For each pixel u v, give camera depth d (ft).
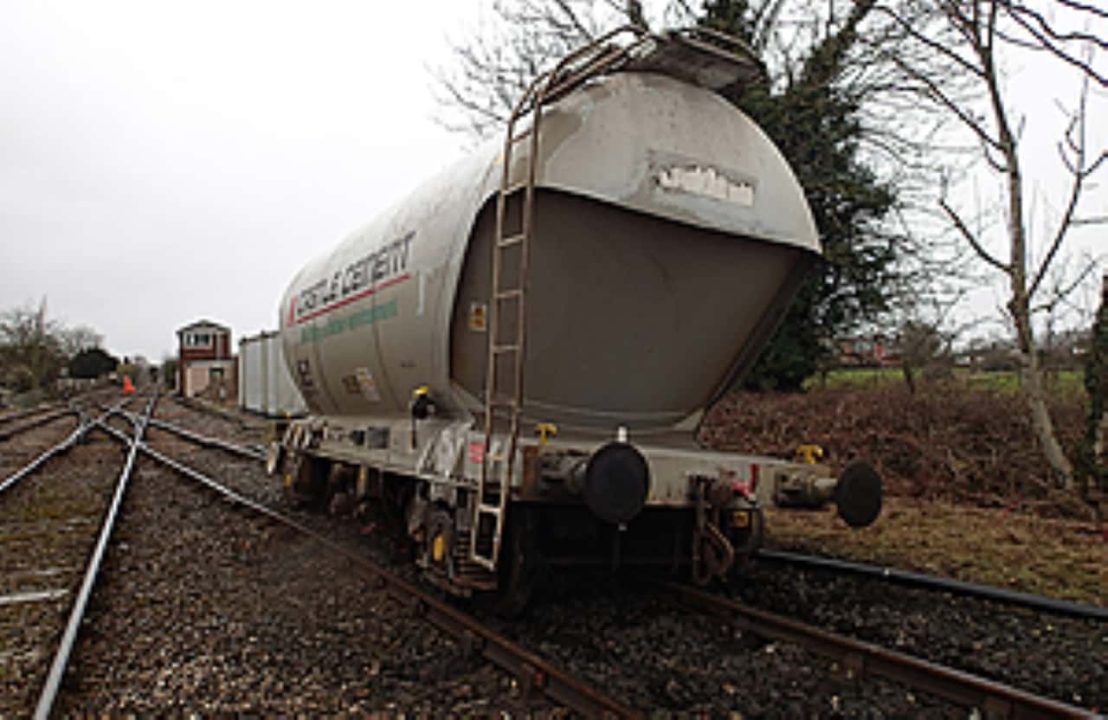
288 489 35.70
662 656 16.97
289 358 34.19
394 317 22.08
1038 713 13.30
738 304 20.68
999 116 34.32
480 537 17.04
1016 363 45.65
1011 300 35.17
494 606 19.13
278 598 21.91
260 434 81.30
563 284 18.53
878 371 55.52
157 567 25.35
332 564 25.17
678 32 17.30
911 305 50.96
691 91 19.44
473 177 19.71
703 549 18.67
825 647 16.76
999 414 41.75
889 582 22.43
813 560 24.11
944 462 40.40
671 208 18.20
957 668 16.66
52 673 15.17
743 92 20.45
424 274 20.35
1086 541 28.63
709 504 17.78
